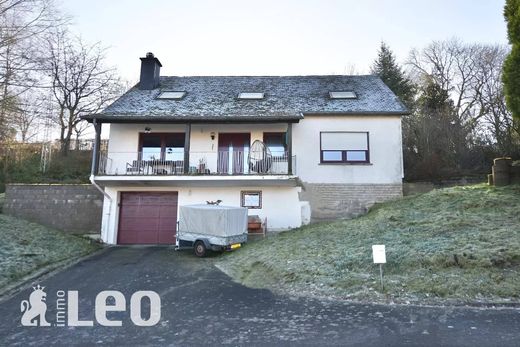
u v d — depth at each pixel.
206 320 5.40
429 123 21.27
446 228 8.98
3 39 10.81
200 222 11.27
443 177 17.34
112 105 14.44
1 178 18.08
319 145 14.14
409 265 7.18
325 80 17.91
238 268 9.13
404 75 30.83
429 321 4.97
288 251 9.48
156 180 12.80
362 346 4.24
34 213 13.77
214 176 12.75
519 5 10.76
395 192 13.80
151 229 13.74
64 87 23.81
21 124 14.24
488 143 20.23
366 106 14.60
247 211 12.32
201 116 13.03
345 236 10.17
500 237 7.72
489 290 5.91
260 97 15.64
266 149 13.77
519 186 11.47
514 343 4.19
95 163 12.98
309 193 13.84
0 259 8.75
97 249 12.18
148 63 17.08
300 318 5.35
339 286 6.80
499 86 25.06
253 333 4.79
